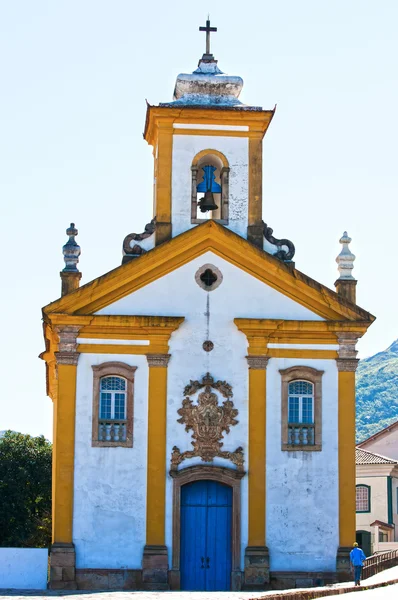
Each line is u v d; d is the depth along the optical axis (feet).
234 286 114.93
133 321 112.57
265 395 113.19
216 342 113.80
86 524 109.91
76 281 114.93
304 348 114.42
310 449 112.88
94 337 112.47
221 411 112.57
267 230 118.42
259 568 110.32
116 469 110.83
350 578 110.93
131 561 109.70
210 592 103.24
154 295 114.11
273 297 115.14
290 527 111.55
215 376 113.29
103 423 111.55
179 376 112.88
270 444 112.68
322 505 112.27
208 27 125.70
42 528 199.21
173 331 113.39
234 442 112.37
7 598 96.63
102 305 113.09
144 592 103.35
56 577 108.47
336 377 114.42
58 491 109.91
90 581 109.09
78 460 110.73
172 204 117.70
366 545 222.89
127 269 113.50
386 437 251.39
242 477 111.96
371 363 611.88
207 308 114.32
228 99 121.49
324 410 113.60
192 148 119.03
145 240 116.98
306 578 110.83
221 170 119.65
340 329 114.52
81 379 111.75
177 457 111.34
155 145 123.75
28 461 199.93
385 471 224.33
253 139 119.85
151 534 110.22
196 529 111.65
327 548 111.55
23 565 110.52
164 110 118.32
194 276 114.83
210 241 115.34
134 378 112.37
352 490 112.57
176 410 112.37
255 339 113.60
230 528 111.96
